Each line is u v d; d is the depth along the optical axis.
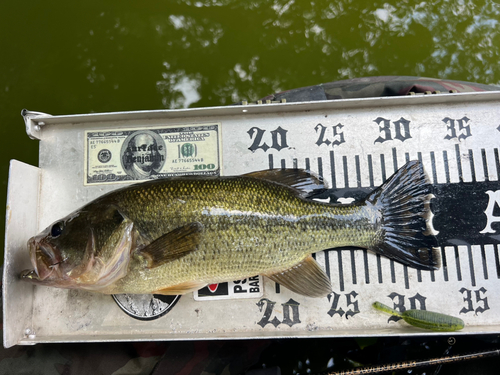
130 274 0.30
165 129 0.35
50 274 0.30
